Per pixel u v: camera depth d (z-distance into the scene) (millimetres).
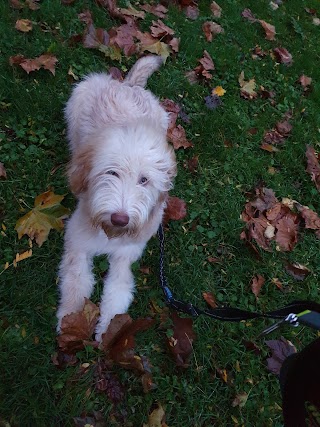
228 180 1236
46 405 805
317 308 611
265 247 1133
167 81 1337
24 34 1255
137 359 864
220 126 1310
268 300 1072
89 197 855
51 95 1173
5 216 982
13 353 839
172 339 931
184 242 1090
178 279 1030
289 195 1287
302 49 1764
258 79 1523
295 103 1524
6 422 775
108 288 947
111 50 1309
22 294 899
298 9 1986
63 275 938
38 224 971
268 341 984
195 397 899
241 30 1653
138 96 1068
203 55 1464
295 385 549
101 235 904
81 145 921
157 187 846
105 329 904
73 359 857
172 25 1493
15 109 1123
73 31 1324
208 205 1169
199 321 982
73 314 863
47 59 1204
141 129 847
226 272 1082
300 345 1018
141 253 1003
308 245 1203
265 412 917
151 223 922
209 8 1643
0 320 865
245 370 951
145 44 1383
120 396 849
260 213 1200
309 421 524
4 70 1165
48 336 875
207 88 1399
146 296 984
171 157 881
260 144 1353
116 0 1460
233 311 750
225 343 972
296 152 1380
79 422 802
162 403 872
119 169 797
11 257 936
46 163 1076
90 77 1160
